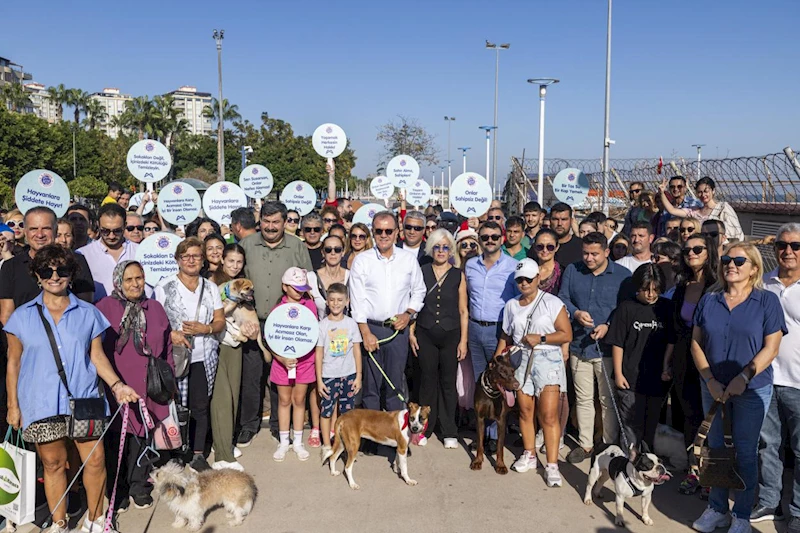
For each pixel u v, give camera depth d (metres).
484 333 6.47
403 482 5.71
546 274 6.67
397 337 6.35
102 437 4.66
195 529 4.76
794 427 4.70
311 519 5.01
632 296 5.80
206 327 5.63
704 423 4.59
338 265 6.88
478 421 5.96
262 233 6.77
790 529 4.69
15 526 4.79
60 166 52.38
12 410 4.47
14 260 5.18
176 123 78.44
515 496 5.45
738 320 4.56
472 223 10.05
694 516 5.11
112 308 5.02
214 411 5.94
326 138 11.10
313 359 6.20
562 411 6.29
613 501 5.38
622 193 16.19
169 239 6.70
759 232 11.77
